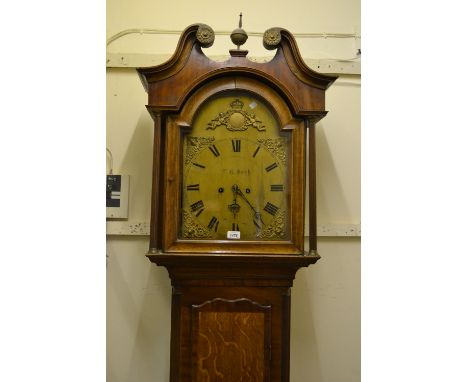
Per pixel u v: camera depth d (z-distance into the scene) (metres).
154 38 2.20
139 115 2.18
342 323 2.16
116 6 2.20
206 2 2.22
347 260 2.18
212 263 1.67
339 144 2.21
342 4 2.23
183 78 1.69
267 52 2.21
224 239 1.69
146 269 2.14
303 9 2.24
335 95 2.22
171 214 1.67
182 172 1.71
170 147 1.69
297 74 1.71
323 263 2.18
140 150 2.17
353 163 2.21
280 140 1.73
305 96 1.70
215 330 1.69
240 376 1.68
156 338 2.12
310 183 1.72
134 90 2.19
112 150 2.17
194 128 1.72
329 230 2.16
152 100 1.68
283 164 1.72
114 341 2.12
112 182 2.14
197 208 1.70
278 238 1.70
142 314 2.13
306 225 2.15
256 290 1.71
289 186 1.70
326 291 2.17
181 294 1.70
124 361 2.11
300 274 2.17
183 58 1.70
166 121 1.70
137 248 2.15
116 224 2.13
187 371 1.68
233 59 1.71
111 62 2.17
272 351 1.69
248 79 1.72
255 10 2.23
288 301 1.71
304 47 2.23
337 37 2.23
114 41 2.20
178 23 2.21
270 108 1.73
